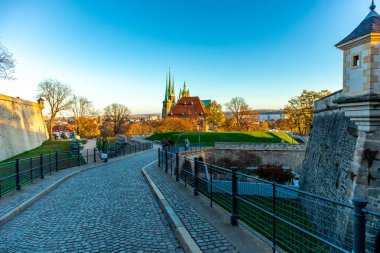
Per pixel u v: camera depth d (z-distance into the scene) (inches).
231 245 213.8
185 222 265.3
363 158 418.6
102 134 3351.4
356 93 413.4
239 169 1467.8
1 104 1197.7
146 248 218.1
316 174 755.4
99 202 369.7
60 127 4571.9
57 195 422.9
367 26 400.8
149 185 481.4
